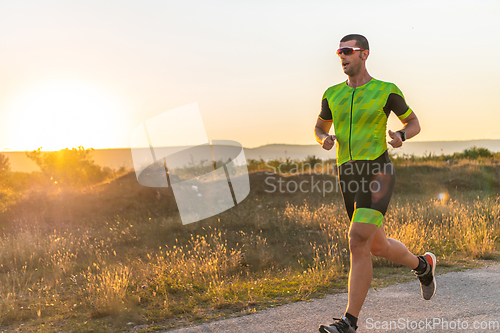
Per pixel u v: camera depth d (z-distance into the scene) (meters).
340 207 9.75
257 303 3.58
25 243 7.18
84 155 17.70
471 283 3.85
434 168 17.55
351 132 2.73
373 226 2.50
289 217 8.96
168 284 4.55
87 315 3.72
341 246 6.69
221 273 5.29
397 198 12.10
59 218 10.12
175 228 8.61
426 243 6.04
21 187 16.80
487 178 15.66
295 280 4.52
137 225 9.07
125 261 6.34
